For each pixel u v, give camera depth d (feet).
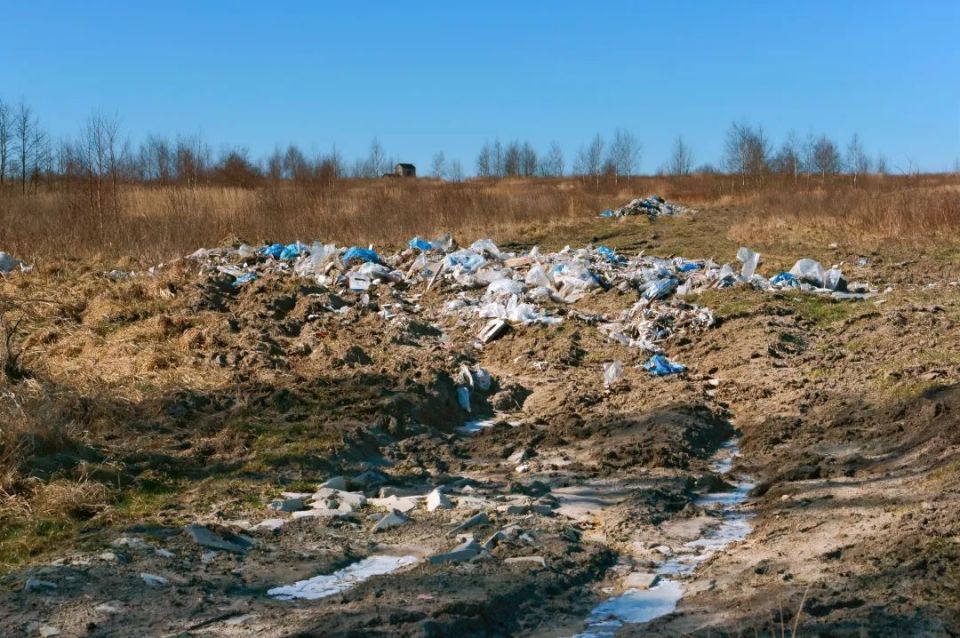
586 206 108.58
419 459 28.71
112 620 16.66
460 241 78.48
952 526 18.89
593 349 41.45
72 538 20.88
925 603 15.94
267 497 24.43
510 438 30.76
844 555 18.67
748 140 171.22
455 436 31.63
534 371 39.06
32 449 24.67
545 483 26.12
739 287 50.75
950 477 22.44
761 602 16.84
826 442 28.48
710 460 28.71
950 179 158.20
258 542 21.12
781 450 28.50
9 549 20.07
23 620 16.63
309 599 17.84
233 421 29.99
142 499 23.76
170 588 18.13
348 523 22.57
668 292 51.55
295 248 64.54
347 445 28.45
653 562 20.22
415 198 97.35
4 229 64.80
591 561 19.95
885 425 28.43
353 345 39.40
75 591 17.90
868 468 25.17
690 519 23.03
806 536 20.47
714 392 35.78
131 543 20.49
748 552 20.11
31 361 35.99
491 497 24.67
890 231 74.95
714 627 16.06
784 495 24.12
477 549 20.26
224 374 35.24
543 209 101.45
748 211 112.57
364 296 51.34
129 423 29.27
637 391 35.40
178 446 27.84
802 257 65.77
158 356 36.50
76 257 61.46
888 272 58.49
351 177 168.66
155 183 113.39
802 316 45.29
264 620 16.70
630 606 17.88
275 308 47.06
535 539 21.11
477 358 42.01
